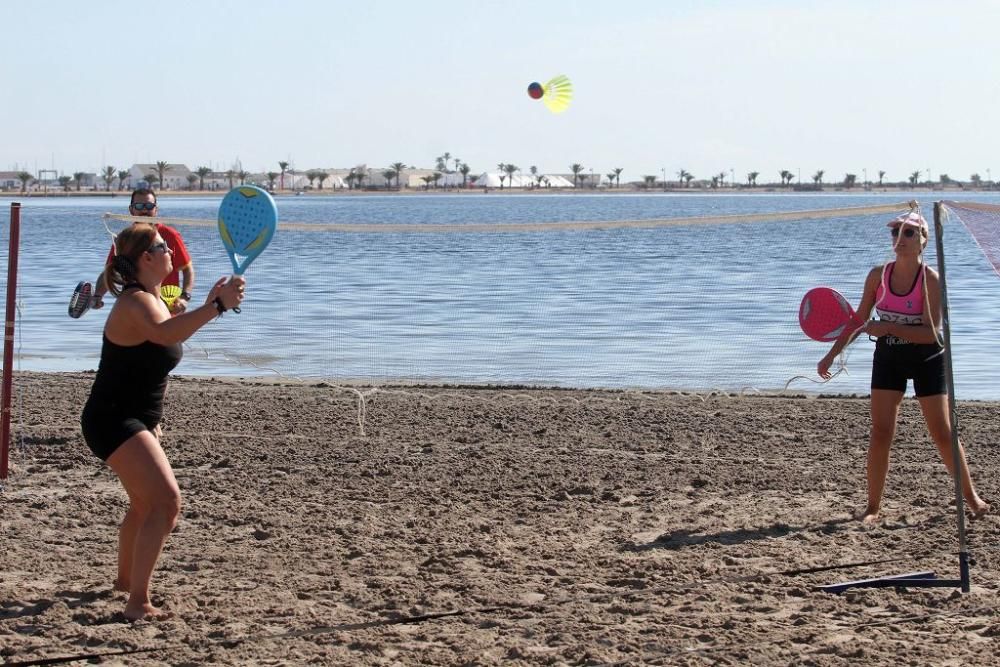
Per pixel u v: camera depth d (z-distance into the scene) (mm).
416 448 10695
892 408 8297
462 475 9680
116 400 6320
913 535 7914
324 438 11078
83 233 64875
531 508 8711
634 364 16891
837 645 5844
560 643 5977
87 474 9758
